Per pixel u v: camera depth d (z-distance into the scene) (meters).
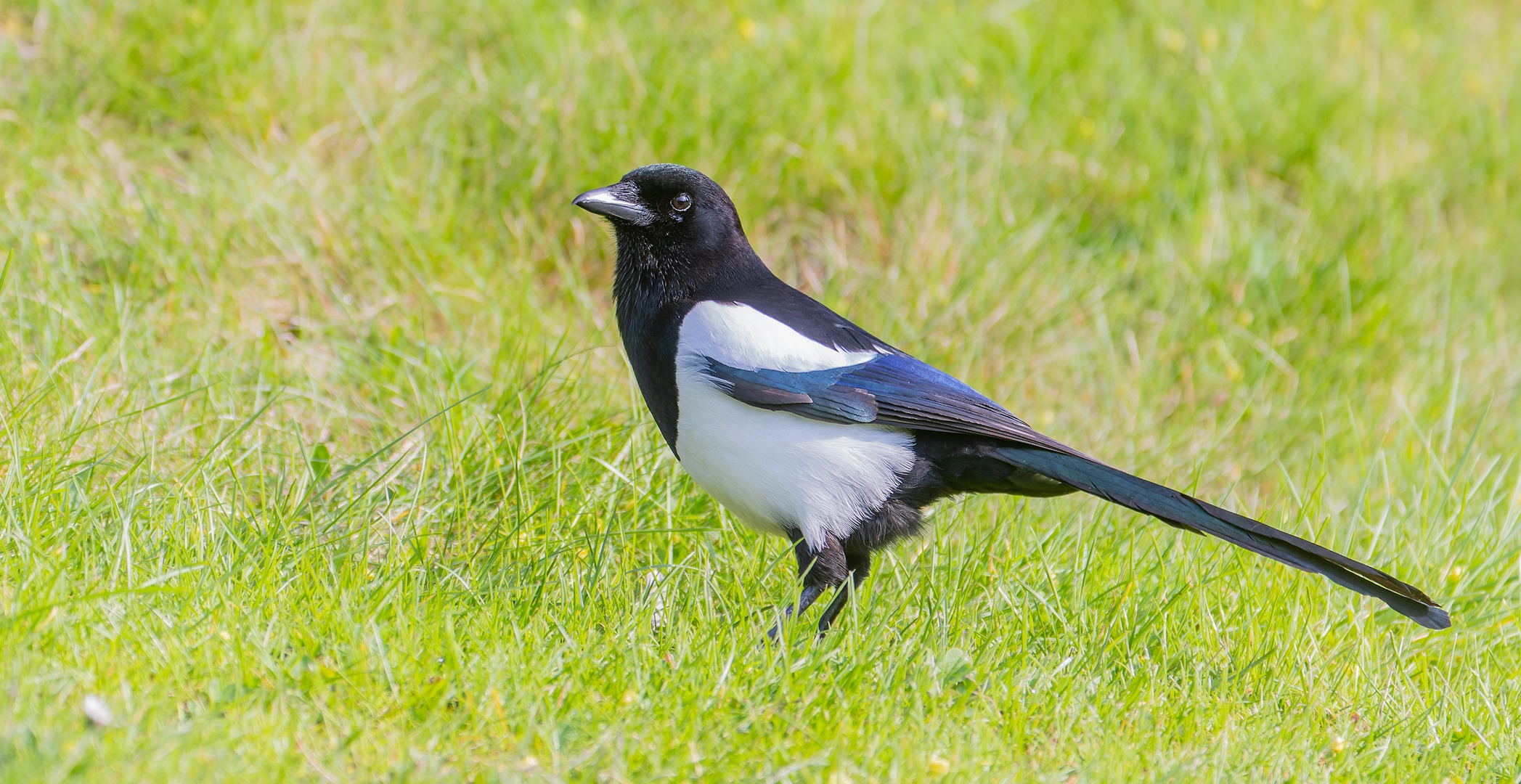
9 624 6.27
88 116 12.11
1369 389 12.48
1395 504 10.73
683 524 9.18
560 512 8.81
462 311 11.38
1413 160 14.65
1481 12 18.22
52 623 6.39
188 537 7.73
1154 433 11.90
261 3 12.89
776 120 13.08
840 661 7.56
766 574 8.76
